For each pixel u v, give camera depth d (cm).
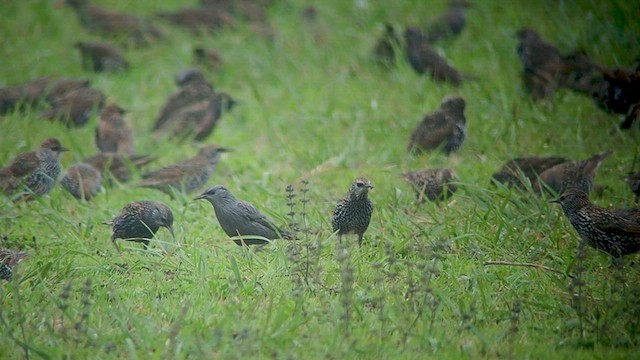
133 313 1016
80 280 1145
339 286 1094
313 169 1647
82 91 1931
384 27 2309
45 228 1371
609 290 1083
